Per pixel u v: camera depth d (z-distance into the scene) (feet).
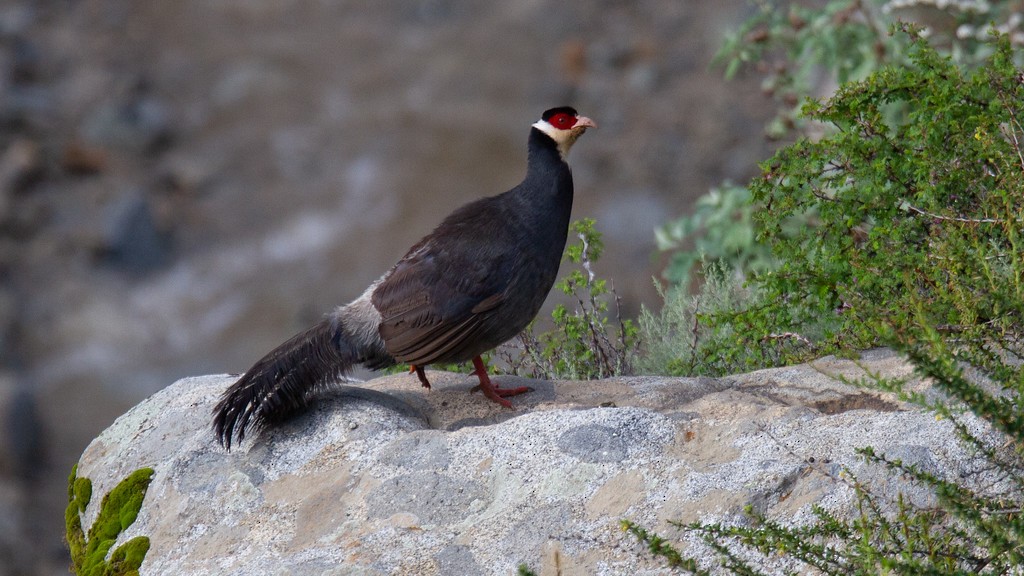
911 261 29.22
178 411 32.27
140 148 109.91
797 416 26.63
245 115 115.03
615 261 91.40
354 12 128.77
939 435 24.63
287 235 101.76
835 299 31.91
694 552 23.41
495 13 125.90
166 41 124.47
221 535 27.71
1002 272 28.58
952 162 30.76
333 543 26.08
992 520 19.72
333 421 29.86
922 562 20.93
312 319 92.58
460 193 103.04
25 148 105.70
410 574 24.48
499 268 32.19
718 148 103.65
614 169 103.76
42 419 80.53
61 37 122.52
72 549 30.86
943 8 43.42
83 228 100.12
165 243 101.40
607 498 25.35
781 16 48.75
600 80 114.42
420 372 33.65
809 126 46.52
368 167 107.45
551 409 31.01
